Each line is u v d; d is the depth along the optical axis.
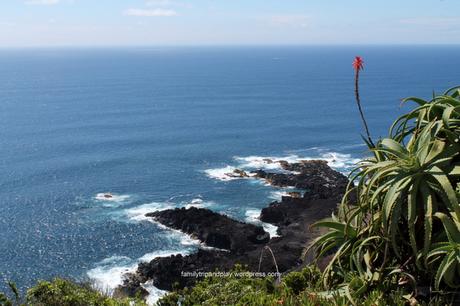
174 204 60.19
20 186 69.00
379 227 5.93
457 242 5.13
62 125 124.81
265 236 45.12
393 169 5.59
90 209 58.56
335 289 5.96
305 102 171.88
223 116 141.38
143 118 138.12
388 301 5.46
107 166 81.44
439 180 5.27
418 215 5.62
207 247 45.25
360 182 6.12
